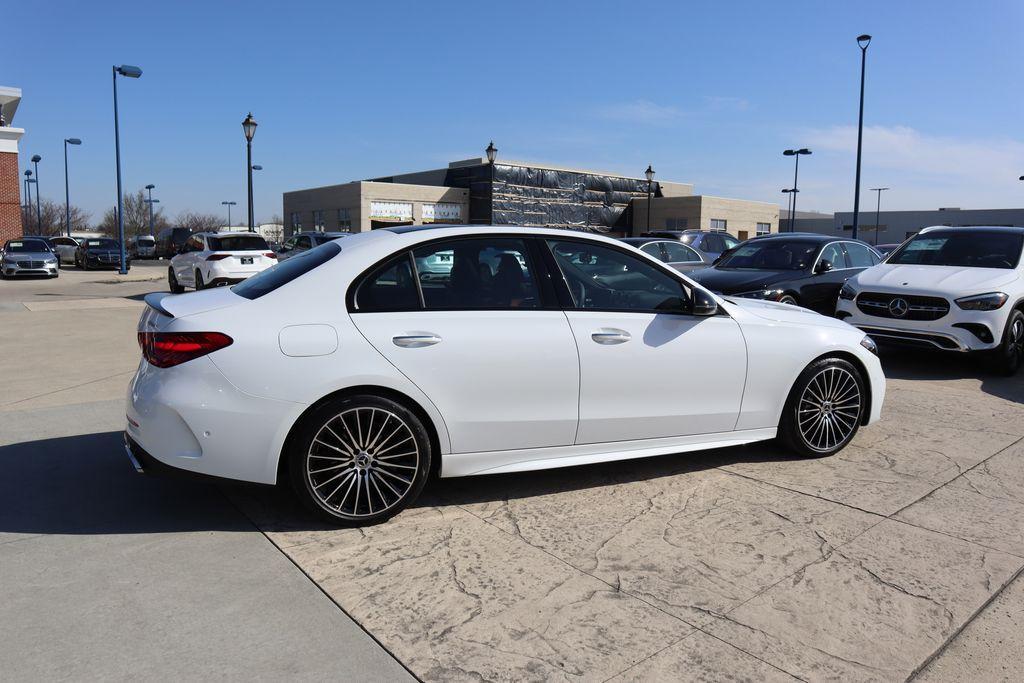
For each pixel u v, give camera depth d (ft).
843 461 15.66
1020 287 25.38
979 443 16.93
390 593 10.02
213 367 11.16
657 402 13.85
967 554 11.23
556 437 13.19
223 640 8.83
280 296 11.75
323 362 11.48
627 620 9.39
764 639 8.98
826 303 32.53
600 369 13.20
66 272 97.71
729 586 10.28
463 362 12.25
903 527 12.19
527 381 12.71
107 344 31.68
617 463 15.51
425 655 8.61
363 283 12.05
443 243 12.70
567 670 8.34
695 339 14.07
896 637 9.04
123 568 10.62
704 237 51.37
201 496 13.42
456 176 146.10
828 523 12.36
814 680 8.20
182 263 59.72
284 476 12.12
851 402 16.05
